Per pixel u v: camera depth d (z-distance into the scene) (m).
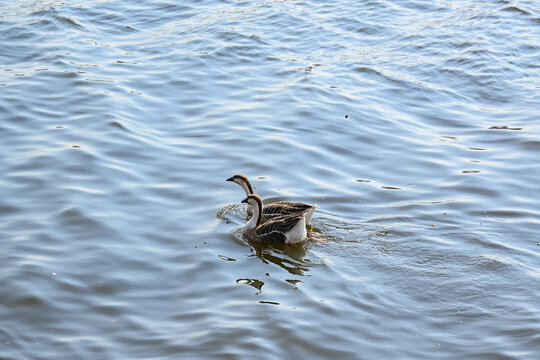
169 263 14.37
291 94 23.11
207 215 16.33
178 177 17.92
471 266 14.20
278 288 13.57
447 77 24.75
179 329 12.29
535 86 24.22
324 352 11.77
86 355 11.59
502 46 27.03
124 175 17.80
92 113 21.11
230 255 14.79
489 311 12.86
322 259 14.52
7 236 14.89
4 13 29.84
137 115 21.31
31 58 25.30
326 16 30.45
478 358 11.66
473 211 16.56
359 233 15.52
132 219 15.90
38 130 19.97
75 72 24.08
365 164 19.08
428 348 11.93
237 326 12.32
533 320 12.55
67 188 16.95
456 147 20.11
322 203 16.94
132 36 28.25
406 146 20.14
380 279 13.83
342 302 13.11
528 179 18.20
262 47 27.02
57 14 29.67
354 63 25.78
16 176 17.38
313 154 19.42
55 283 13.41
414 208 16.66
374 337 12.18
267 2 32.31
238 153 19.23
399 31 28.70
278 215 15.73
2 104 21.39
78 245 14.75
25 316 12.49
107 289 13.39
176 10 31.25
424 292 13.42
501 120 21.88
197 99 22.70
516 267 14.14
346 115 21.84
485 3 31.67
